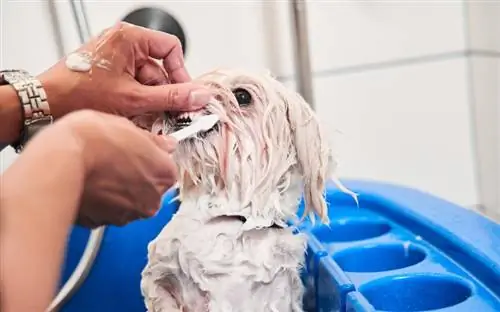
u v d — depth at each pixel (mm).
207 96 554
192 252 589
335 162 630
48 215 315
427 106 997
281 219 612
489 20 932
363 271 692
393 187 818
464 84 1007
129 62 563
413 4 957
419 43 974
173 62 602
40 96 543
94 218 436
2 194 312
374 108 975
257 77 595
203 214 595
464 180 1038
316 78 943
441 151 1019
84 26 786
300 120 597
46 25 836
